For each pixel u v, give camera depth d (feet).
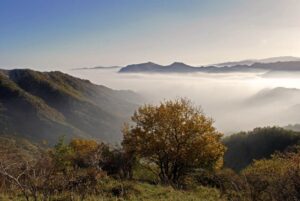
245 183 41.01
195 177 92.79
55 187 41.32
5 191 41.37
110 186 51.13
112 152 82.53
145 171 102.37
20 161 36.06
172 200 49.34
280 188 35.99
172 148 103.45
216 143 104.88
